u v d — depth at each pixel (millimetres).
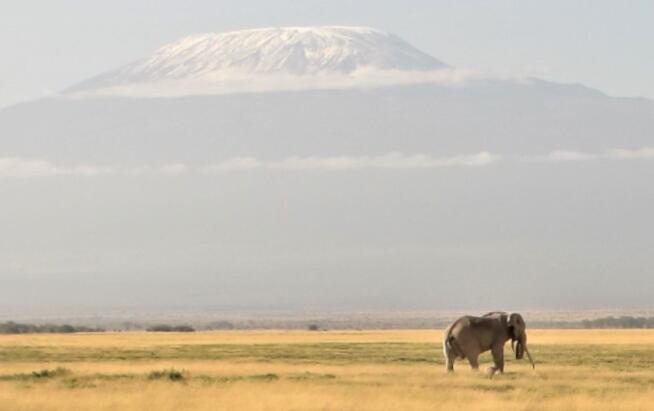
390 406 109625
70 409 108000
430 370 153375
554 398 116125
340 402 111625
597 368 158250
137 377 137000
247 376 139750
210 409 107562
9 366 165250
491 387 127438
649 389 125812
